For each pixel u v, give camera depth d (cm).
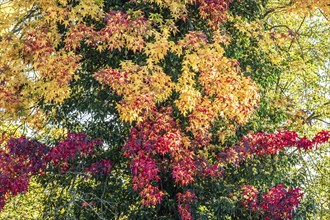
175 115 1146
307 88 1694
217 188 1120
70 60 1097
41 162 1092
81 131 1187
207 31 1177
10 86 1135
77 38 1086
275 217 1078
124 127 1144
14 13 1204
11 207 1439
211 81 1072
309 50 1656
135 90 1039
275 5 1589
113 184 1149
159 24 1159
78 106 1143
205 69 1071
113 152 1157
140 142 1070
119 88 1091
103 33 1084
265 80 1249
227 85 1070
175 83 1112
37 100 1166
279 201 1070
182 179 1043
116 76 1041
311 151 1630
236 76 1077
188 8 1174
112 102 1133
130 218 1103
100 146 1134
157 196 1057
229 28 1216
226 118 1114
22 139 1079
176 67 1123
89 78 1151
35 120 1231
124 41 1092
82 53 1167
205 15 1141
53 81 1085
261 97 1240
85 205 1111
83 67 1177
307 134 1638
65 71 1088
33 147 1091
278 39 1249
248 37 1220
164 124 1074
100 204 1150
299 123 1274
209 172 1078
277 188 1084
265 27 1412
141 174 1054
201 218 1077
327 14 1294
